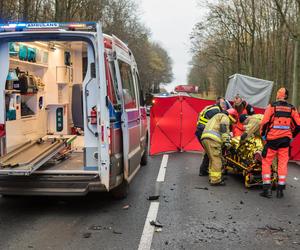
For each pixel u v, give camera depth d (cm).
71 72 912
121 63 718
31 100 807
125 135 675
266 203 711
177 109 1303
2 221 604
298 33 1856
